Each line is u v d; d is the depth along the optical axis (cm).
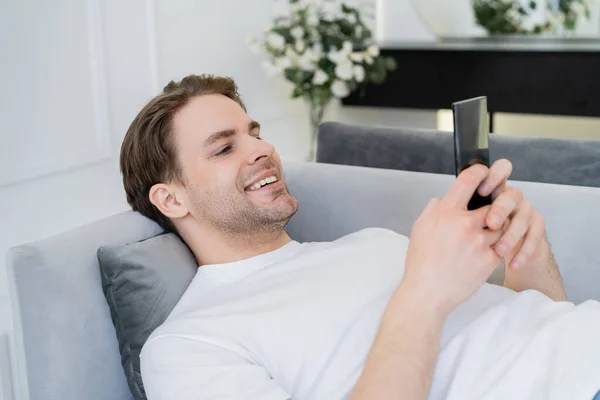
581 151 182
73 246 140
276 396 116
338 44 349
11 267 134
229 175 147
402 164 203
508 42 401
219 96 155
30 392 138
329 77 349
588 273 153
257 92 380
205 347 124
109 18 282
